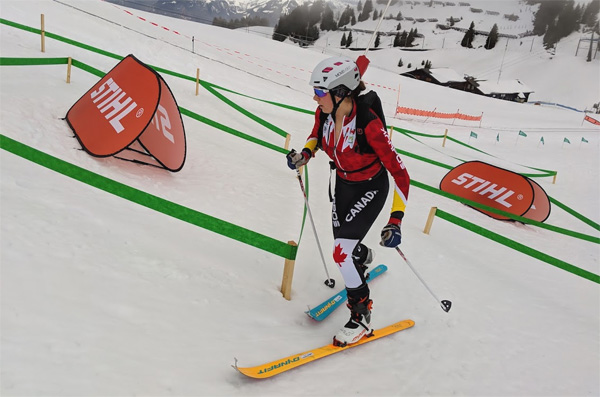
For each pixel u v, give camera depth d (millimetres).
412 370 2426
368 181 2451
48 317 1964
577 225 7770
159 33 17750
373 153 2348
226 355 2145
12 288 2049
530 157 15523
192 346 2127
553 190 10641
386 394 2178
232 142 6469
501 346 2859
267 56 25219
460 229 5398
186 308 2385
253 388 1994
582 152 17625
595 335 3293
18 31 7988
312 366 2268
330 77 2156
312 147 2637
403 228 4781
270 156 6445
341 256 2379
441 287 3521
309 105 13461
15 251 2305
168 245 2980
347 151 2330
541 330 3197
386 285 3367
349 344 2471
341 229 2432
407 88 30469
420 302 3213
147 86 4016
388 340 2676
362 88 2301
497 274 4148
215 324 2346
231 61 18125
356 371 2311
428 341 2748
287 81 18219
